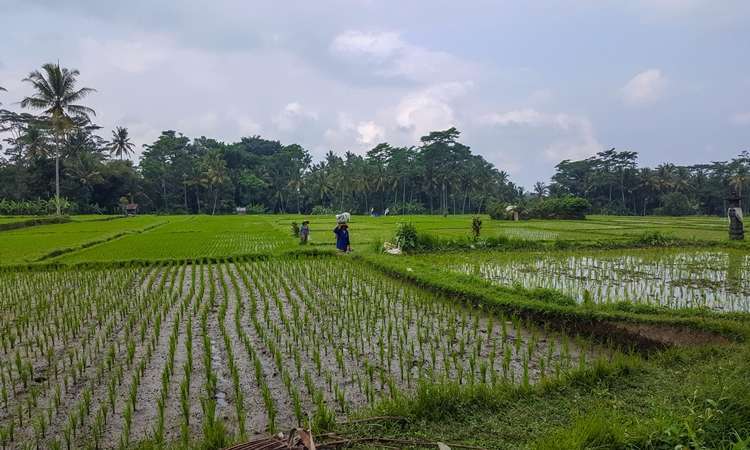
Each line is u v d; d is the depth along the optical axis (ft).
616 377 20.57
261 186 333.83
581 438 14.67
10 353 27.14
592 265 54.49
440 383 21.04
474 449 15.61
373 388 21.34
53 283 47.52
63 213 212.43
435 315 33.60
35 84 155.12
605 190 318.24
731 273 48.11
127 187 268.82
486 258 61.82
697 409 16.40
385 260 54.90
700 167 358.02
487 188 310.45
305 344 27.40
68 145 245.65
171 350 25.25
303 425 17.53
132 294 41.68
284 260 62.28
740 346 23.58
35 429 17.93
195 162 318.04
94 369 24.23
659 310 30.25
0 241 90.17
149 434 17.69
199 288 44.45
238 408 18.66
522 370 23.39
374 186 308.19
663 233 93.56
